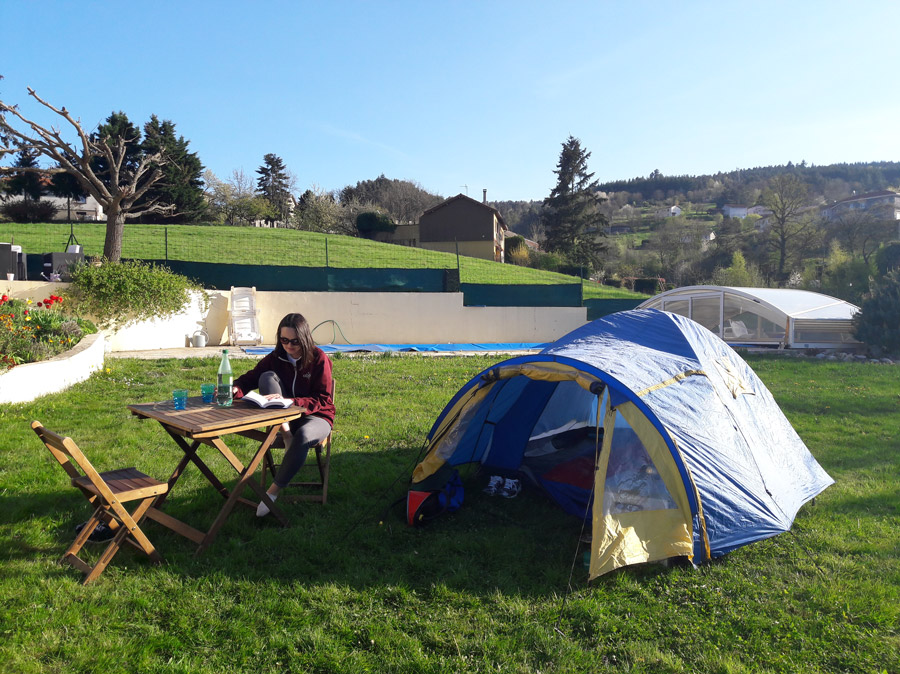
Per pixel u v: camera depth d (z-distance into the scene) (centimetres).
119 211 1702
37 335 943
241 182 5716
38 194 4378
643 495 406
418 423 734
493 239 4328
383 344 1803
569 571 386
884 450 666
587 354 465
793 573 388
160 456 572
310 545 404
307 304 1764
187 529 392
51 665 275
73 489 483
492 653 298
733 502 421
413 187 7050
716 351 532
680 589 366
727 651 306
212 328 1573
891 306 1438
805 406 886
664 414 424
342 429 703
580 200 5381
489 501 510
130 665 279
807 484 512
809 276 4081
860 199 7219
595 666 291
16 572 352
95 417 701
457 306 1919
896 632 324
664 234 5866
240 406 428
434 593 352
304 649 296
